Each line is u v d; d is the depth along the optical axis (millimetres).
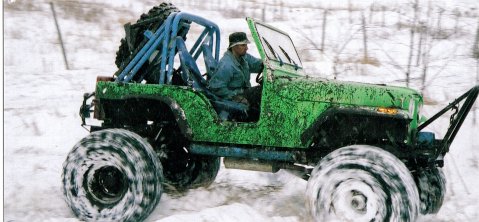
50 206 4566
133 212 3922
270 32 4727
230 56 4570
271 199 4883
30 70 11484
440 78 10266
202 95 4301
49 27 14672
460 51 11836
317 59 11914
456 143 7059
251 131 4172
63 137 7543
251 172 6020
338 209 3693
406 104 3887
